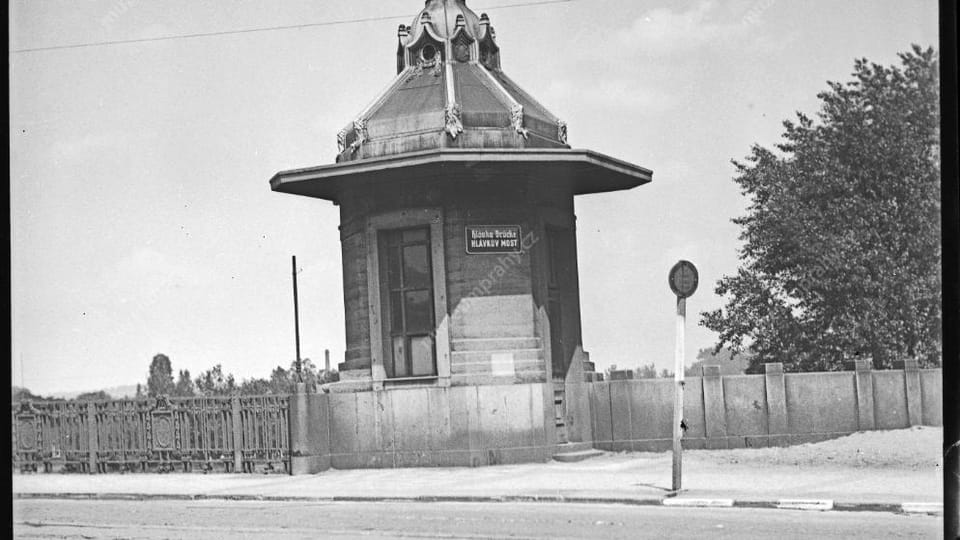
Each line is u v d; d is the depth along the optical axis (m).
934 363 24.53
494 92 22.47
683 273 17.12
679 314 16.92
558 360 23.25
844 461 19.95
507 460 21.81
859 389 21.84
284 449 21.72
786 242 24.83
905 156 24.80
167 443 22.27
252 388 26.19
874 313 24.89
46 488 20.12
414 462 21.97
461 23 22.88
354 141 22.72
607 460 21.98
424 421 21.97
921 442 20.64
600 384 23.31
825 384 21.94
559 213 23.28
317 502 17.86
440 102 22.11
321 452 22.05
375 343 22.42
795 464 20.08
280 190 23.30
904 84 24.61
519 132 22.06
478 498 17.31
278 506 17.47
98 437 22.50
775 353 25.06
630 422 22.95
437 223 22.09
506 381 21.95
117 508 17.84
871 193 25.03
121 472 22.31
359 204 22.75
